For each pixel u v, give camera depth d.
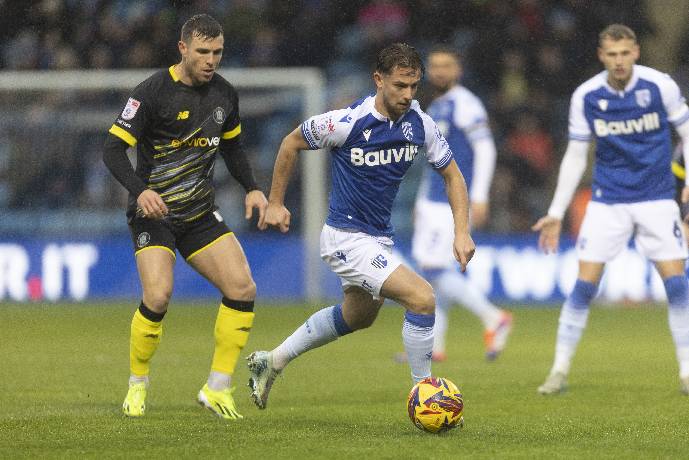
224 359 24.25
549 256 60.75
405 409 25.94
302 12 74.81
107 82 64.31
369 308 23.91
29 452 19.62
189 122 23.89
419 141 22.61
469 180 38.91
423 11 74.50
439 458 19.09
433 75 38.88
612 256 29.20
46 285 62.56
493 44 72.31
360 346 42.31
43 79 64.25
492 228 63.00
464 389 30.09
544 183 65.44
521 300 60.78
